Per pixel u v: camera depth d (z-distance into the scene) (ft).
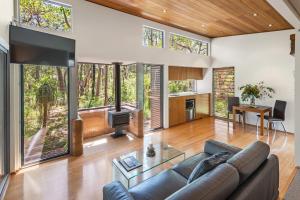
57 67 12.37
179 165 8.16
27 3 11.19
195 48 22.33
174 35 19.86
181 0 12.41
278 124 18.70
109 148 13.97
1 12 7.88
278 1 9.62
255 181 5.48
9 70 9.59
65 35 12.29
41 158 12.01
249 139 15.98
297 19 11.94
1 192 8.23
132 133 17.47
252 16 14.92
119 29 14.90
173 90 22.77
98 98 17.16
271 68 19.01
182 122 21.33
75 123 12.50
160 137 16.60
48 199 8.21
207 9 13.76
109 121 16.35
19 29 9.21
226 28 18.67
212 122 21.89
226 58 22.41
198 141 15.56
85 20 13.10
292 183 9.18
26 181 9.58
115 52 14.75
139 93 18.19
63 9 12.46
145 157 9.72
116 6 13.91
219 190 4.41
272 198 6.84
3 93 9.53
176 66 21.09
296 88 10.70
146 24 16.78
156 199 5.88
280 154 12.78
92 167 11.07
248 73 20.66
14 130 10.19
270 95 19.19
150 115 18.97
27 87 11.18
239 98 21.42
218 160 6.06
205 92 24.77
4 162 9.80
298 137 10.76
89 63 16.34
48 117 12.19
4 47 8.61
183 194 4.11
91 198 8.31
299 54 10.52
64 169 10.82
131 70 18.34
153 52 17.63
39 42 10.05
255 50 20.03
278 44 18.48
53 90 12.33
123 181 9.18
